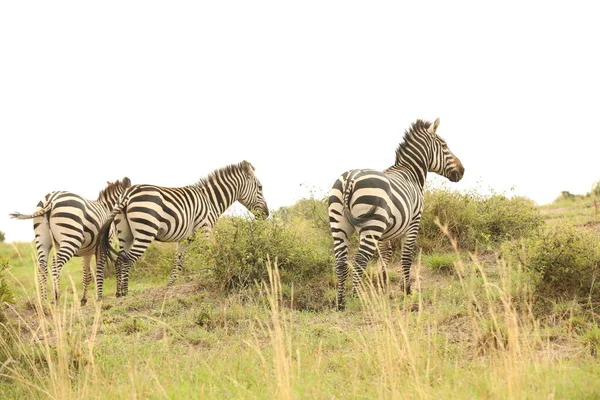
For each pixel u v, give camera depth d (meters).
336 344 8.91
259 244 12.77
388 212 10.73
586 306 9.39
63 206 13.10
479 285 10.97
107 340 9.52
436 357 7.50
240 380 7.57
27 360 8.05
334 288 12.43
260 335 9.65
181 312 11.54
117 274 13.83
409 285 11.91
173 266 15.70
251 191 16.83
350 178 10.87
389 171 12.27
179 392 7.05
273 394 6.48
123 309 11.99
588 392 6.27
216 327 10.22
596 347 7.76
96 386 7.01
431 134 12.88
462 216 15.02
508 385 5.93
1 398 7.18
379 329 8.55
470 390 6.46
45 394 7.08
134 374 7.51
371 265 13.88
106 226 13.12
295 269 12.97
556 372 6.89
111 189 15.70
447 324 9.32
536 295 9.71
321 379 7.25
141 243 13.46
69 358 8.20
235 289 12.51
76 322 11.11
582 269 9.84
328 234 16.09
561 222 11.00
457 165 13.28
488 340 8.08
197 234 13.41
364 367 7.56
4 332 8.76
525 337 7.69
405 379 6.84
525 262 10.23
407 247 11.97
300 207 17.59
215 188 15.81
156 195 13.73
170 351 9.09
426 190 15.98
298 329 9.73
